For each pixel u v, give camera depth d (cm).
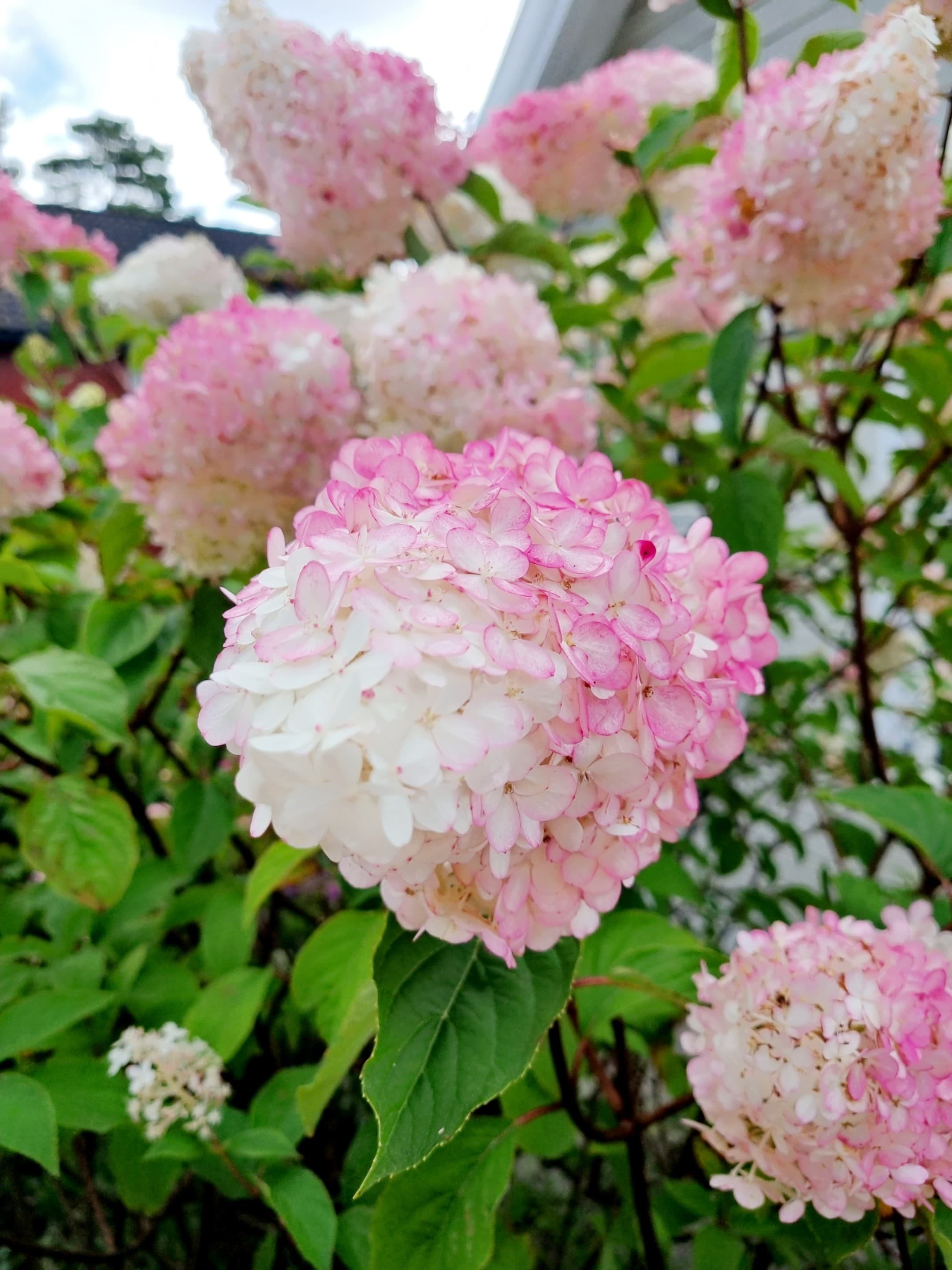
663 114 70
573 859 35
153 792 84
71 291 103
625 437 82
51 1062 50
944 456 63
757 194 51
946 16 47
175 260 91
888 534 71
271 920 77
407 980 36
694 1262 48
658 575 35
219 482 59
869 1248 51
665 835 39
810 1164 39
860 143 48
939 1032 38
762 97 51
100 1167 77
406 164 65
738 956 43
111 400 98
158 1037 49
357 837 32
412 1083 34
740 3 57
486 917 36
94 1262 59
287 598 33
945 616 78
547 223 93
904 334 71
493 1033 35
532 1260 67
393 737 31
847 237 50
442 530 33
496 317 58
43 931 71
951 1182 38
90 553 85
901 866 99
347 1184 52
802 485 78
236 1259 74
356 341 62
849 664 85
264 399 56
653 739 35
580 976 50
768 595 73
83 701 56
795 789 97
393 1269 41
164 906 68
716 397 58
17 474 66
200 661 63
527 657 32
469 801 32
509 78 101
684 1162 60
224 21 59
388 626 31
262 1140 48
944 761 80
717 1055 42
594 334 90
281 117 60
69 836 57
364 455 38
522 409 57
